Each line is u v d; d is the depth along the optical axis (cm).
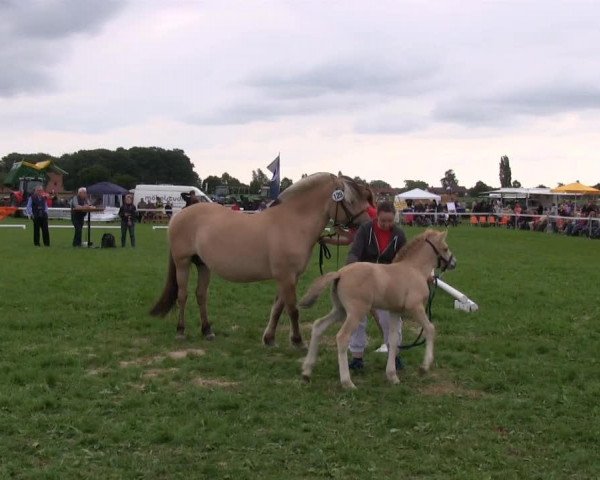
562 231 3603
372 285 699
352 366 788
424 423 605
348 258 786
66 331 955
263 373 766
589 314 1145
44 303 1151
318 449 541
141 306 1147
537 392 702
